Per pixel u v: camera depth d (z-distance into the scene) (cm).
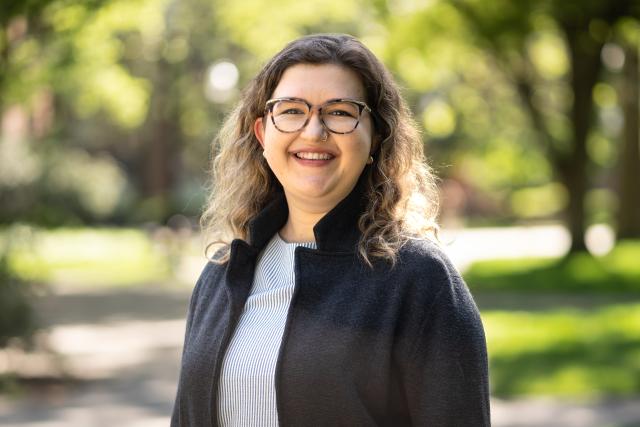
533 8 1994
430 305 251
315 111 270
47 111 2259
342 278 262
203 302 291
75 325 1550
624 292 1775
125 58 3241
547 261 2272
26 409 929
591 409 859
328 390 249
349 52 273
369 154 278
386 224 265
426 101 2712
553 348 1115
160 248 2577
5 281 1048
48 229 1152
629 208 2734
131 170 4519
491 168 4188
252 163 303
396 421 254
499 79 2683
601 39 2053
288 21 2067
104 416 898
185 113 3731
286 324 258
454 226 4019
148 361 1213
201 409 271
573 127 2214
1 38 1093
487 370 256
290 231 286
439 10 2067
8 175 1105
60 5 1069
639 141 2730
